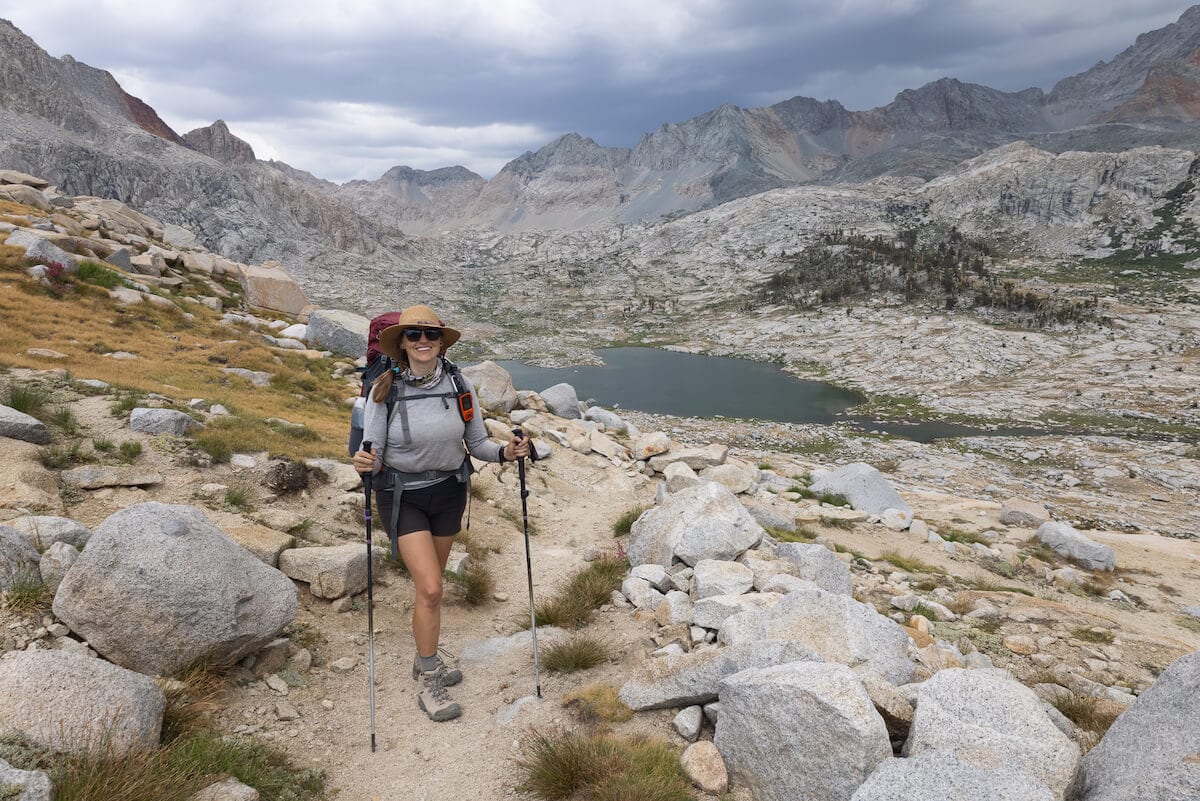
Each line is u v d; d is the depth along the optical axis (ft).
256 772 13.65
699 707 17.22
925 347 638.53
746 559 28.04
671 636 22.00
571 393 80.18
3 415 27.78
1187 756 11.64
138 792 11.49
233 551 17.99
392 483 17.17
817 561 28.86
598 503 49.47
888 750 12.96
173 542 16.63
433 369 17.54
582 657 20.21
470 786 14.64
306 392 72.74
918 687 15.35
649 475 59.88
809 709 13.51
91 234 130.52
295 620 20.99
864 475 69.21
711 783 14.47
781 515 49.32
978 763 12.66
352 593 23.30
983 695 14.65
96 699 12.78
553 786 14.01
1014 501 81.15
